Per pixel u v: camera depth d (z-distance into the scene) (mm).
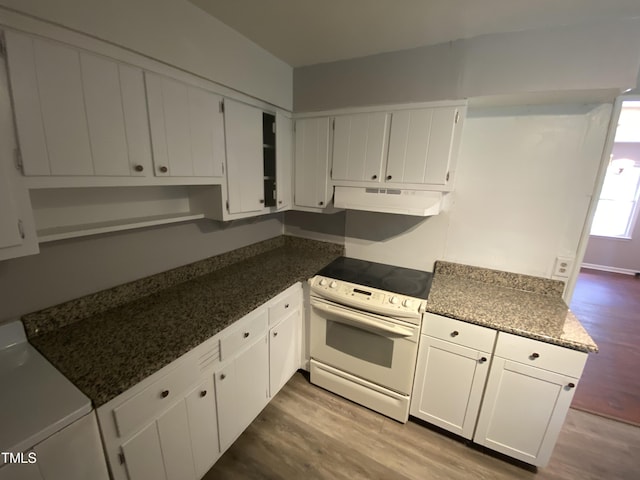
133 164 1195
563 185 1737
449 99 1633
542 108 1701
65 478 871
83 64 999
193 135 1430
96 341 1190
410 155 1796
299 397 2096
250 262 2309
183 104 1359
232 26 1498
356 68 1868
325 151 2088
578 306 3762
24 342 1175
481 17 1336
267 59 1812
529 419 1516
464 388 1646
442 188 1748
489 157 1873
